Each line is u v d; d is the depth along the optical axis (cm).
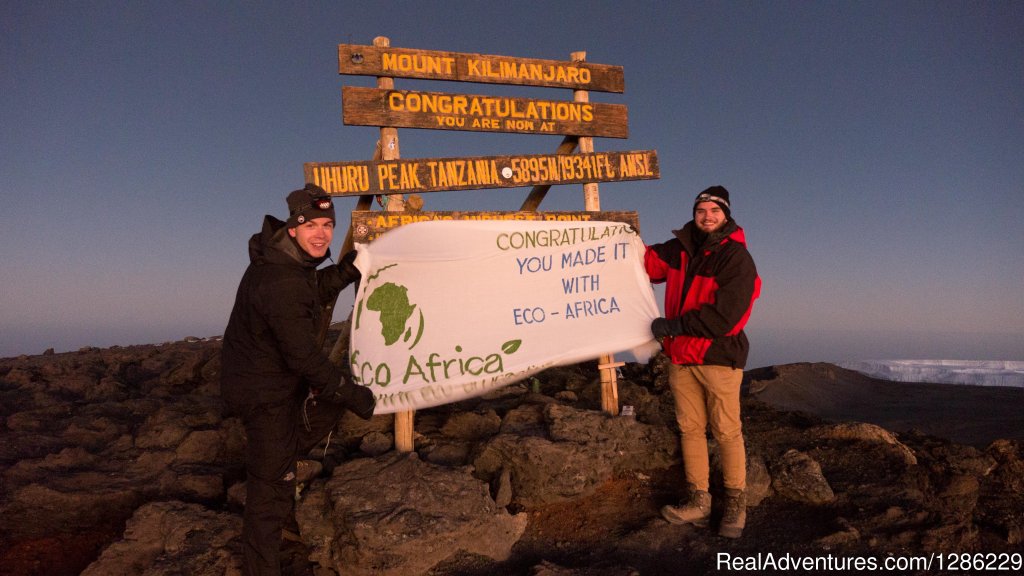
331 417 321
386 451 402
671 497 383
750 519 360
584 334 418
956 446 426
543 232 425
